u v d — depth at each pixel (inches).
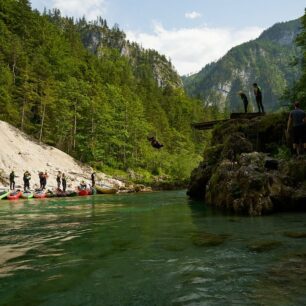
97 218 454.3
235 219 387.9
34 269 199.5
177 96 5821.9
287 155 550.9
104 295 154.2
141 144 2906.0
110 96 3238.2
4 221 437.7
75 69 3737.7
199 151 3934.5
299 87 1071.6
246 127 697.6
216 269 188.7
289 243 247.0
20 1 3722.9
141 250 242.1
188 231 317.4
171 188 1753.2
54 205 718.5
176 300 146.3
